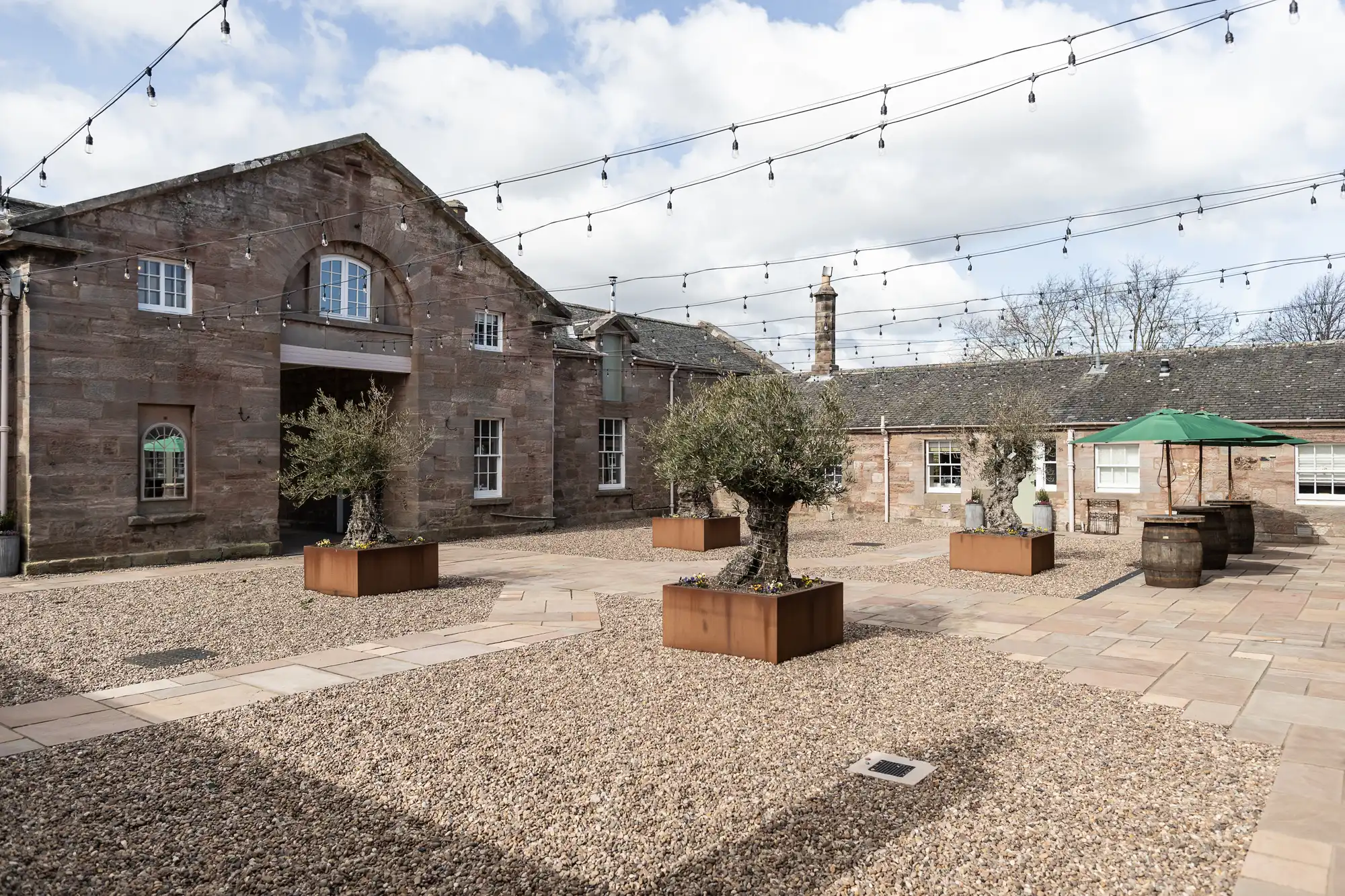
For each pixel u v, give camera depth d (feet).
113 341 48.03
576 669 26.32
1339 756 18.78
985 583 43.91
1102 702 22.88
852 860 13.82
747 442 28.58
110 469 48.01
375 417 45.27
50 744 19.56
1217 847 14.32
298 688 24.30
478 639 30.66
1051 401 74.49
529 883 13.07
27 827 15.08
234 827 15.11
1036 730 20.52
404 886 12.99
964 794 16.57
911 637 31.09
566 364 78.28
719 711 21.98
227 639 30.68
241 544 53.93
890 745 19.39
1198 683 24.80
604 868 13.55
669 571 48.85
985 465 51.80
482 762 18.34
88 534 47.16
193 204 51.52
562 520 77.56
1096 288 119.03
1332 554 55.83
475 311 69.10
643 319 99.30
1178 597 39.65
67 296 46.21
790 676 25.52
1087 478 70.38
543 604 37.91
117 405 48.26
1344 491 60.64
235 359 53.57
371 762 18.34
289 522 76.38
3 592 40.29
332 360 59.41
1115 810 15.81
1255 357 70.69
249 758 18.62
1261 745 19.52
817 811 15.76
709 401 32.17
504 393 70.69
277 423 55.88
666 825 15.14
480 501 68.23
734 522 61.93
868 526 76.74
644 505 85.76
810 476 28.86
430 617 34.68
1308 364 66.95
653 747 19.21
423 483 64.54
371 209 61.31
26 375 45.03
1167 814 15.66
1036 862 13.75
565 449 78.07
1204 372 71.26
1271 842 14.51
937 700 22.99
